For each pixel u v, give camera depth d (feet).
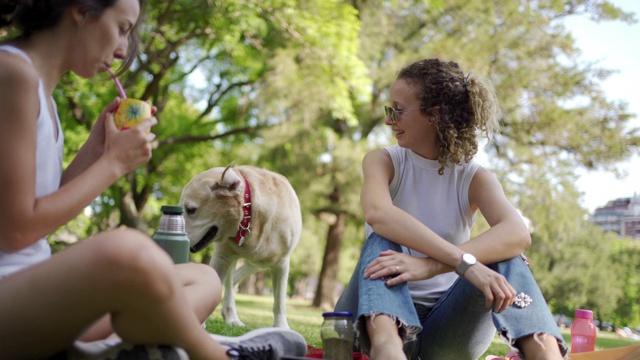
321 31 41.55
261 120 53.42
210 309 6.53
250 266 17.43
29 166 5.46
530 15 53.11
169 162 55.36
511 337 7.56
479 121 9.07
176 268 6.53
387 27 54.24
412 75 9.11
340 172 52.16
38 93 5.66
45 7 5.83
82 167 6.79
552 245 54.60
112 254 4.68
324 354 7.80
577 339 11.74
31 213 5.44
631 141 51.55
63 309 4.85
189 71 52.70
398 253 8.06
